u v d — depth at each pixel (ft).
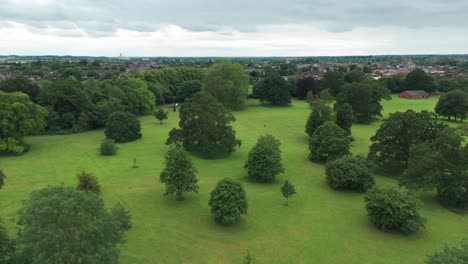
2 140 221.46
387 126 188.85
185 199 156.46
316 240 124.16
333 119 263.70
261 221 137.80
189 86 460.96
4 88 304.91
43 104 295.48
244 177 187.21
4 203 150.10
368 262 111.55
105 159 217.36
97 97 332.19
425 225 136.67
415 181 156.15
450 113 356.79
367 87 336.08
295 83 510.17
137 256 111.45
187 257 111.96
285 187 150.61
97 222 82.99
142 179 180.86
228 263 109.09
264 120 352.08
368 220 140.15
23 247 80.53
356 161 170.81
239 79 397.39
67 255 76.07
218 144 225.35
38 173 189.98
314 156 216.13
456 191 149.89
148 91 382.63
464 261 82.43
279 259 112.06
